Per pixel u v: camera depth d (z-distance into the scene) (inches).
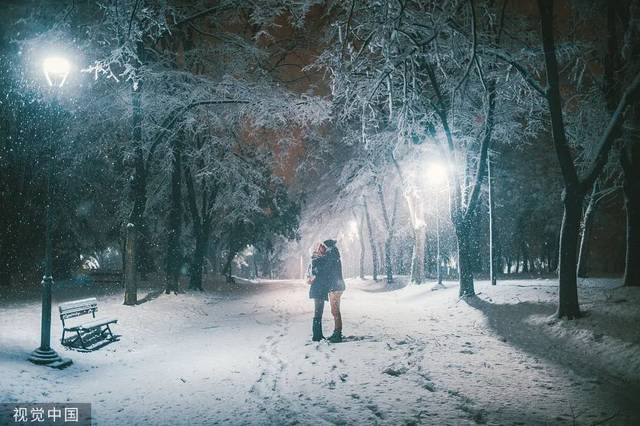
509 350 402.6
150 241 1264.8
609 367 350.0
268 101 853.8
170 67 825.5
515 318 530.3
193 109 847.7
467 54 553.9
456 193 709.3
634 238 595.5
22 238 1005.8
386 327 526.6
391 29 431.2
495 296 660.1
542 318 496.4
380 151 1045.2
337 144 1492.4
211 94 832.9
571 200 475.8
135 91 748.6
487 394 276.7
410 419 232.8
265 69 938.1
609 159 733.3
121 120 811.4
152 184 1083.9
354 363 349.7
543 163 1344.7
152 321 647.8
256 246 1530.5
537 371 331.3
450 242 1517.0
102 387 316.2
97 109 793.6
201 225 1181.1
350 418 235.8
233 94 844.6
